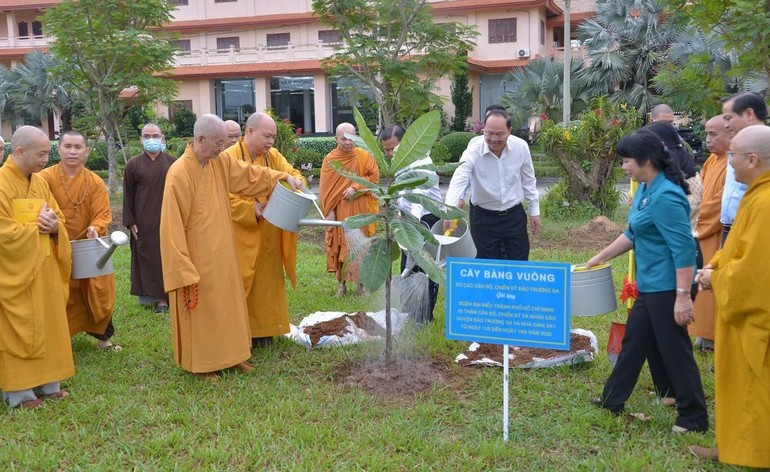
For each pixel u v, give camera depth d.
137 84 14.70
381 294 6.44
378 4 15.74
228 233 4.90
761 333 3.33
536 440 3.94
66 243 4.71
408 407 4.41
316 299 7.26
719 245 5.11
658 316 3.86
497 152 5.60
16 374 4.36
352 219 4.32
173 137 26.05
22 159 4.50
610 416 4.14
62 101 29.59
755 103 4.55
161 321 6.55
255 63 32.19
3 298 4.26
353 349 5.38
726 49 7.02
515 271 3.79
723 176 5.06
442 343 5.60
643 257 3.92
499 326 3.87
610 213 12.04
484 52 30.91
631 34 22.95
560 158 11.95
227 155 5.11
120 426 4.16
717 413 3.57
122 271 8.87
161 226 4.68
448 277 3.94
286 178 5.31
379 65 16.02
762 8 6.62
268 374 4.98
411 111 16.52
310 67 31.12
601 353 5.32
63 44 14.48
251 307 5.47
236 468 3.68
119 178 22.89
